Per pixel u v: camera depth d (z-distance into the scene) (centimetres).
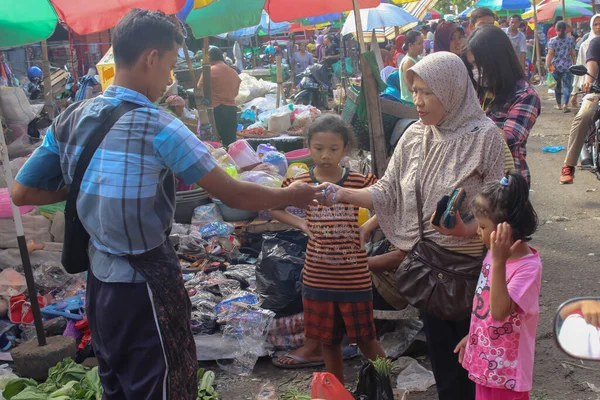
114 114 252
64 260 271
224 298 487
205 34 862
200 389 396
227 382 425
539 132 1212
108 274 256
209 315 453
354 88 605
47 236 561
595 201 775
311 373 430
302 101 1497
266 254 461
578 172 913
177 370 264
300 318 448
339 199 333
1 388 407
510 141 363
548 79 1475
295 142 877
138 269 254
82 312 484
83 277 542
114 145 250
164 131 251
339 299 371
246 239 602
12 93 670
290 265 450
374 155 532
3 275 514
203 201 629
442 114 301
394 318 434
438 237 309
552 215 734
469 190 300
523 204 262
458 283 303
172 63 262
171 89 766
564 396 382
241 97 1302
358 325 373
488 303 277
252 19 860
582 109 779
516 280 266
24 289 507
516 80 370
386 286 427
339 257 370
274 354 450
